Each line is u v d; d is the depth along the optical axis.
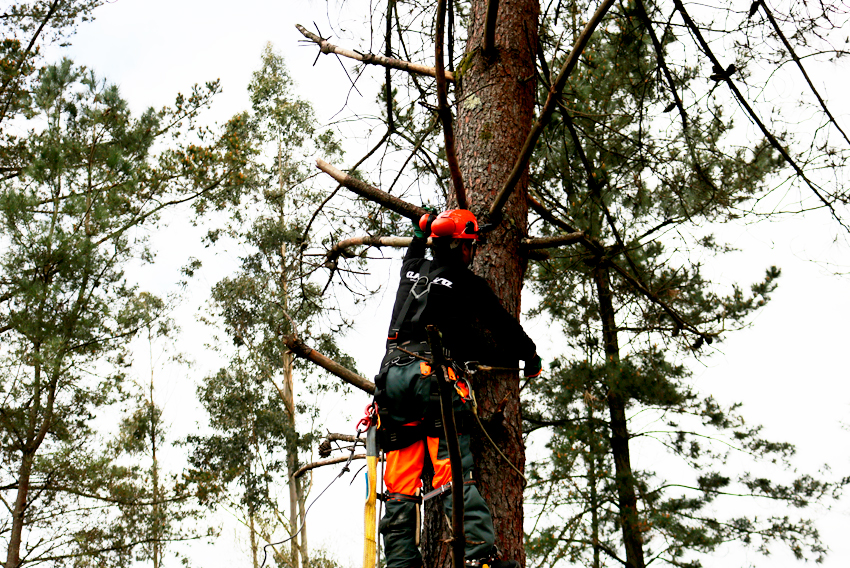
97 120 14.34
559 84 3.09
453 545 2.20
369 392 3.68
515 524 3.03
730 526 12.46
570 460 11.11
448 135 3.15
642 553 11.48
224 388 25.08
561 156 6.65
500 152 3.69
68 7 15.06
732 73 4.32
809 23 4.36
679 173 5.43
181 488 20.20
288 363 24.36
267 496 23.55
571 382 11.55
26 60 15.31
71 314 12.70
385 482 3.00
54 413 14.96
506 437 3.12
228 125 18.59
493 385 3.18
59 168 13.23
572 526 11.37
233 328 24.17
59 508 16.09
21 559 14.88
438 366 2.01
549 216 4.63
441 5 2.99
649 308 6.59
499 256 3.48
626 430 12.18
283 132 21.66
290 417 24.61
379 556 2.77
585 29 3.04
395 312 3.23
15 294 12.46
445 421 2.09
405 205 3.85
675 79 4.99
